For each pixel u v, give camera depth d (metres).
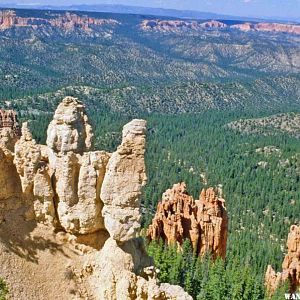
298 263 107.19
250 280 99.00
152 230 110.81
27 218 45.56
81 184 45.50
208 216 110.81
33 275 43.72
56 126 46.34
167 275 92.56
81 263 45.91
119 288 44.28
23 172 45.31
